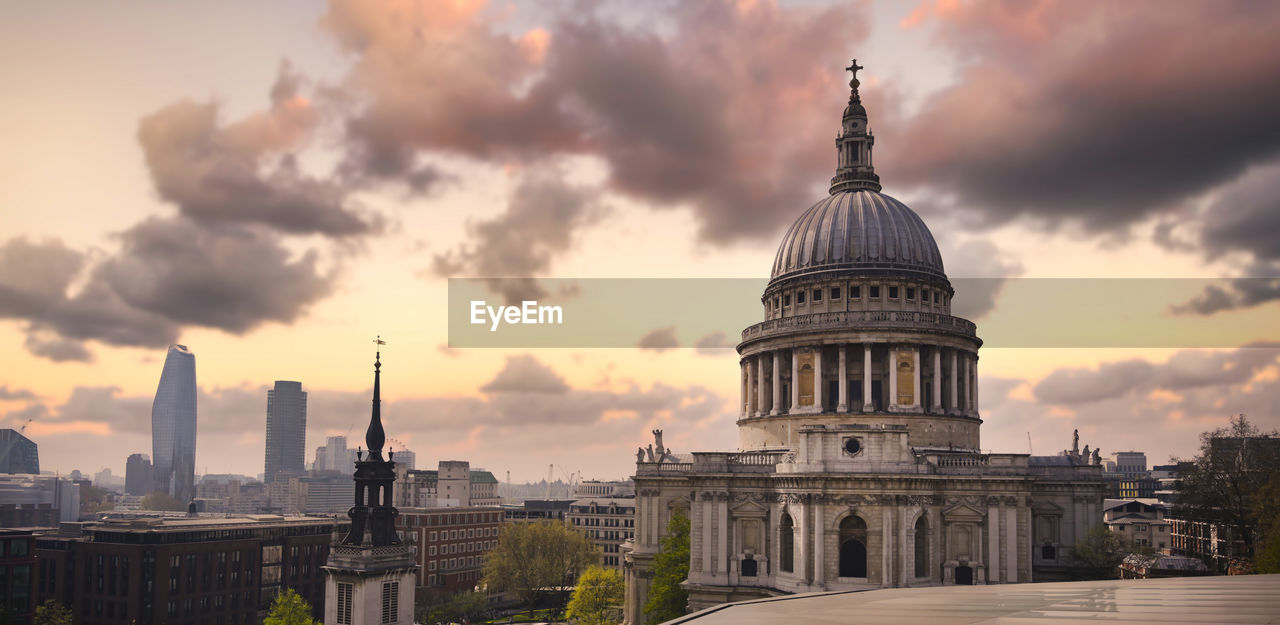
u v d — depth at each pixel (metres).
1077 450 137.62
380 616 126.25
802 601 54.94
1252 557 121.19
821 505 109.38
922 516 108.94
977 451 132.88
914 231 138.38
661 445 142.50
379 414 134.50
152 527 175.25
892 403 127.31
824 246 136.88
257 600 186.88
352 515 129.62
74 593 173.00
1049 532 131.00
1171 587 55.00
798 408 130.62
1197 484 137.62
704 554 118.81
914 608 49.66
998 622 44.00
